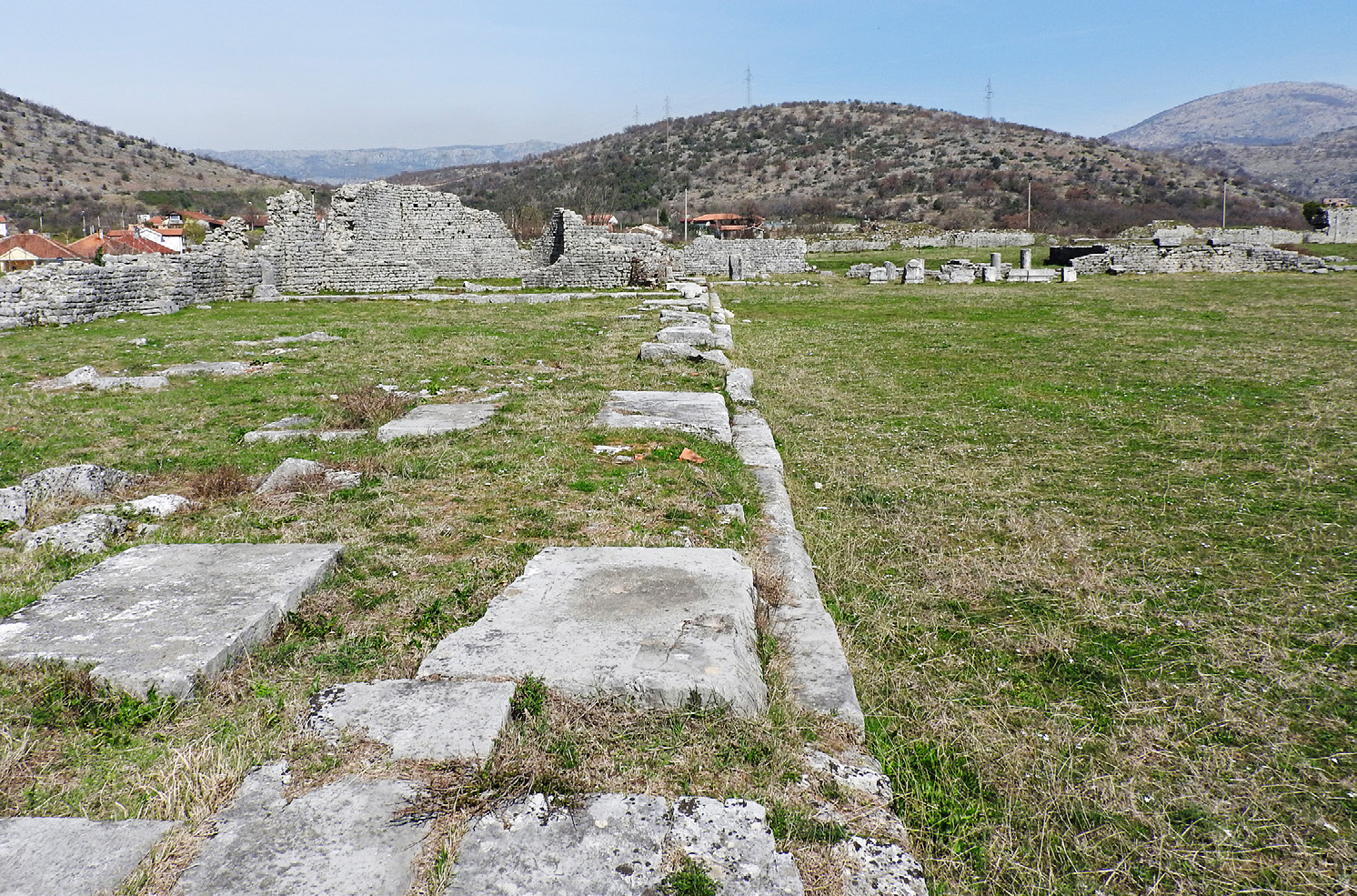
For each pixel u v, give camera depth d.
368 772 3.32
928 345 18.05
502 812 3.12
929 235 57.16
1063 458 9.24
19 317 20.27
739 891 2.81
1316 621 5.39
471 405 10.58
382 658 4.41
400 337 18.09
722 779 3.45
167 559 5.42
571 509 6.79
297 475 7.50
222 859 2.90
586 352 15.57
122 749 3.62
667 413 9.95
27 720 3.76
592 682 3.88
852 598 5.79
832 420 11.10
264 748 3.53
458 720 3.59
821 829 3.21
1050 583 5.98
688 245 45.16
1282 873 3.34
